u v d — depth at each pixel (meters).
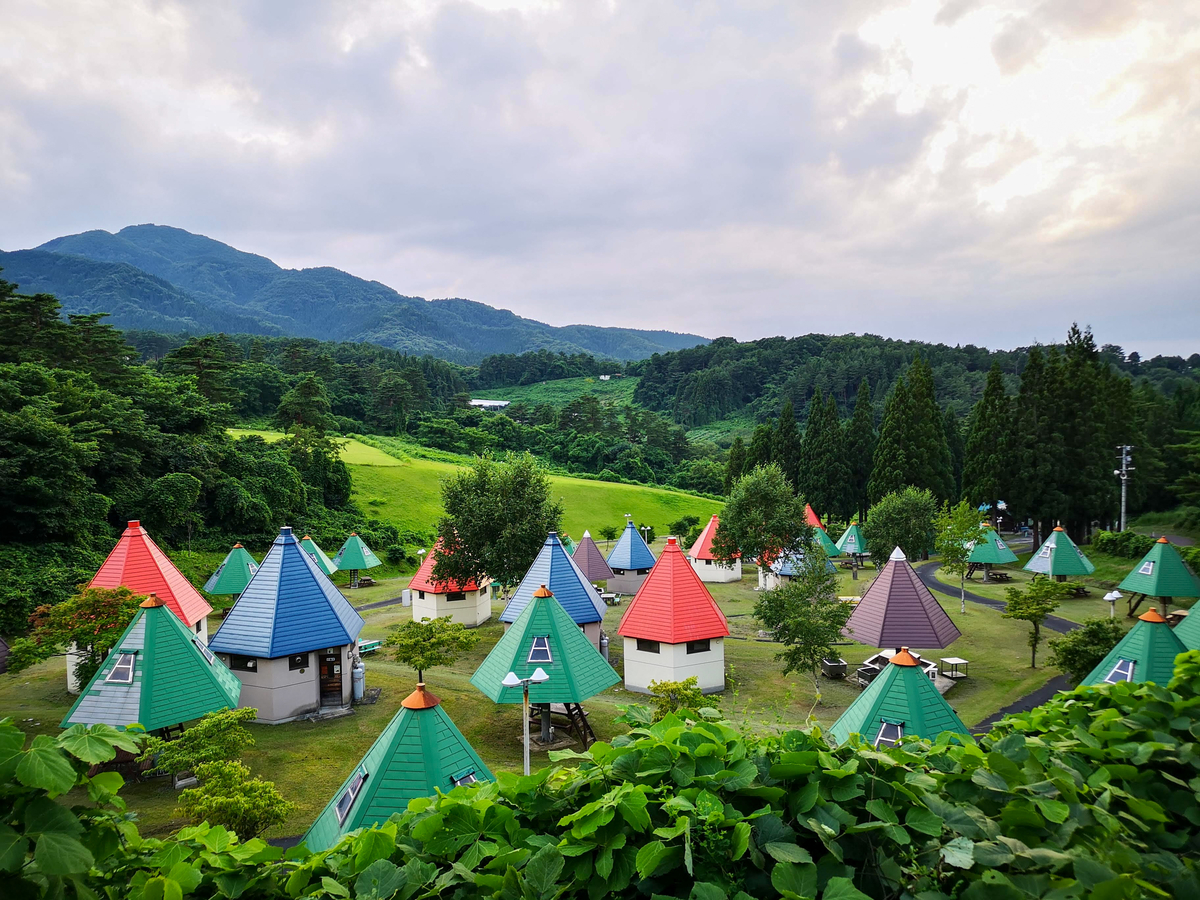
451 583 43.06
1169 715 6.86
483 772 13.79
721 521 52.56
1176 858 5.22
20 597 38.12
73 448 46.38
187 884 5.33
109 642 24.98
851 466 84.56
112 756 4.75
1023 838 5.29
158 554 31.19
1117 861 5.03
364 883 5.14
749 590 59.34
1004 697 29.72
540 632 23.33
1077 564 49.38
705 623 30.55
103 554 47.41
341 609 29.89
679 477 138.00
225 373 95.00
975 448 69.00
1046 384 65.19
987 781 5.54
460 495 40.88
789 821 5.34
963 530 50.06
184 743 18.34
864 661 36.88
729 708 28.81
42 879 4.34
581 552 52.38
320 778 21.69
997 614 45.47
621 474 132.25
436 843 5.64
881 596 28.92
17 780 4.35
